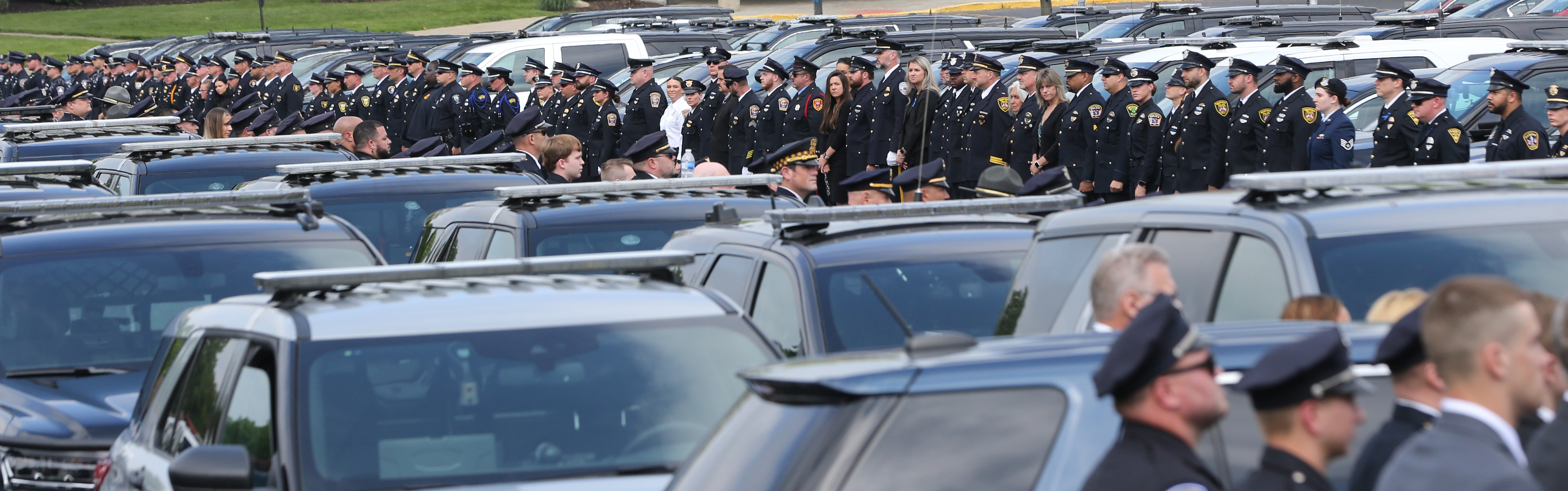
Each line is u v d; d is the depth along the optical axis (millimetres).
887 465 4574
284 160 19969
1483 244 7098
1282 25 36375
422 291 8484
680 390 7703
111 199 11664
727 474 4930
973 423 4574
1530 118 18000
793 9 92125
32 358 10625
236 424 7562
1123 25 40312
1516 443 4129
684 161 30594
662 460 7332
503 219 13688
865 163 26000
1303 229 7094
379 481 7070
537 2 104312
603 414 7527
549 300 8195
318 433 7199
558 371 7695
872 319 9945
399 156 23891
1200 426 4199
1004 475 4480
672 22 50469
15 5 114125
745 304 10648
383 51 48375
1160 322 4117
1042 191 13141
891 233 10898
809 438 4750
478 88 34875
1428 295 5973
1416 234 7117
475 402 7500
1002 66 24984
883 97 25219
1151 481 4086
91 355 10695
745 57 38375
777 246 10680
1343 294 6836
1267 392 4051
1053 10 70938
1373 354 4738
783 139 27641
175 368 8594
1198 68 21188
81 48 94000
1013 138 23438
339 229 11922
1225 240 7402
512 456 7289
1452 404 4172
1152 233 7871
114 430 9492
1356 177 7508
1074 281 8117
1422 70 23688
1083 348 4734
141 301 11023
